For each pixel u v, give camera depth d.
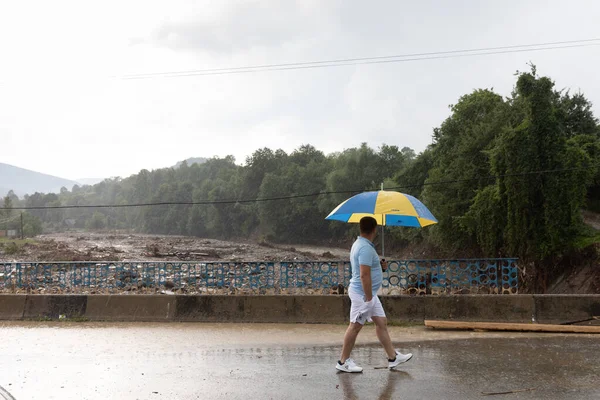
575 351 8.51
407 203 7.47
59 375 7.30
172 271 14.21
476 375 7.11
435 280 11.84
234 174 165.50
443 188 40.25
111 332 10.63
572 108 44.91
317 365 7.79
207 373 7.36
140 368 7.66
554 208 27.67
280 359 8.20
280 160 141.25
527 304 11.09
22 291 13.51
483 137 38.31
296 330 10.74
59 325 11.52
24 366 7.82
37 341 9.74
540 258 28.03
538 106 28.98
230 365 7.82
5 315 12.28
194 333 10.48
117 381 6.98
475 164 38.44
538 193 28.86
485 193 32.38
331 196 95.94
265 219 119.88
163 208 195.00
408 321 11.30
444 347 8.92
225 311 11.82
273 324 11.45
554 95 44.12
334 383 6.81
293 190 116.88
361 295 7.29
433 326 10.55
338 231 104.44
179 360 8.16
